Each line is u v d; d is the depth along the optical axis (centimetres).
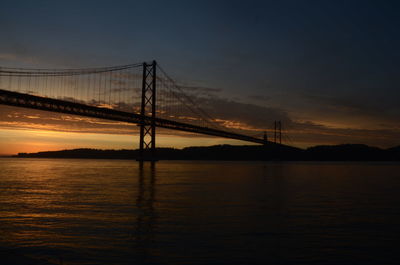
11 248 1048
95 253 1008
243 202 2095
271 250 1053
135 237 1181
